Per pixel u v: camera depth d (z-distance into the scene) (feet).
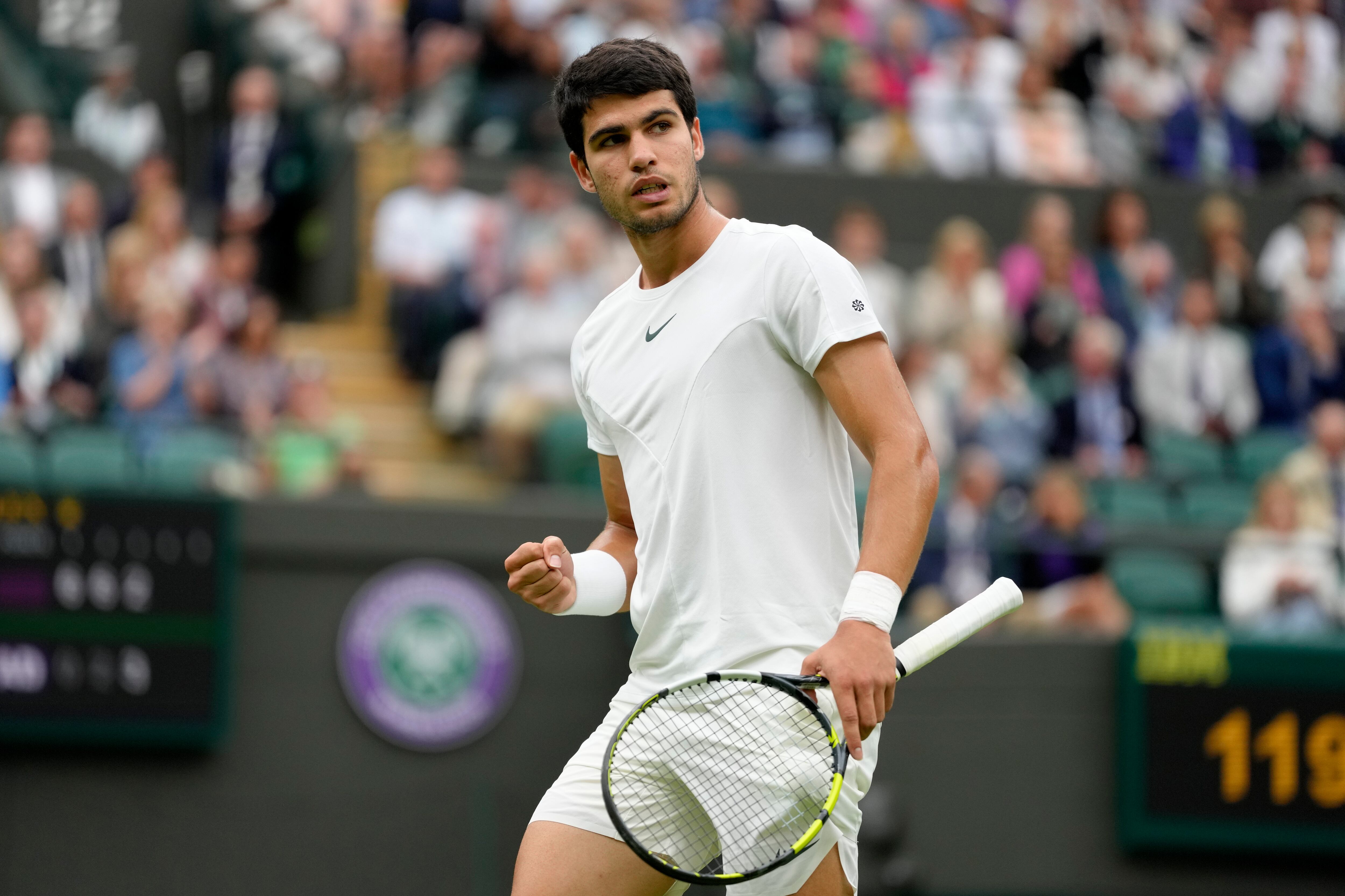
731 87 150.10
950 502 106.32
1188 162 156.35
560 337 114.42
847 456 37.22
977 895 99.19
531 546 37.63
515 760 99.60
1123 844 100.42
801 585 35.60
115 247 111.75
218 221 140.67
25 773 93.71
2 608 92.22
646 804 36.58
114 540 94.02
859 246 128.47
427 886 97.50
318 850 96.58
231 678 96.12
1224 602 106.11
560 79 36.83
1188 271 154.40
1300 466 115.96
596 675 101.04
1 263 108.99
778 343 35.88
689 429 36.01
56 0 157.28
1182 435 123.65
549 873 36.94
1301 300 137.69
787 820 35.37
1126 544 106.32
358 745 97.81
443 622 99.45
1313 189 156.76
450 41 143.64
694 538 35.99
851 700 32.89
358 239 139.64
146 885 94.32
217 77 160.86
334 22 150.61
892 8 156.76
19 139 120.06
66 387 104.73
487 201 127.13
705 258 36.60
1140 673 100.83
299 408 108.58
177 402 104.58
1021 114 154.92
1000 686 100.89
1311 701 101.09
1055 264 127.95
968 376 117.50
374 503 99.40
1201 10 162.30
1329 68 163.12
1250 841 100.12
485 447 112.27
